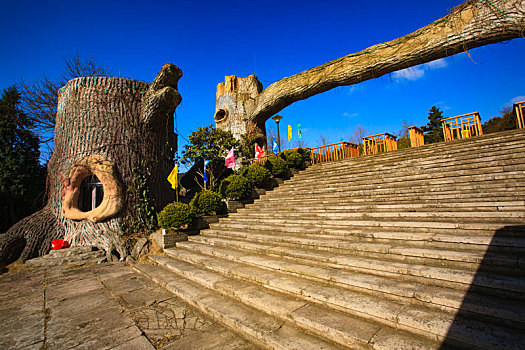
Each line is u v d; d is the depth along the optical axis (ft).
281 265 15.31
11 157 41.27
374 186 25.22
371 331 9.22
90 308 15.20
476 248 12.37
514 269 10.29
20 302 16.55
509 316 8.23
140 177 33.37
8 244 27.68
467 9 28.19
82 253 27.94
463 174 21.18
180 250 24.64
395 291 10.69
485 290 9.80
